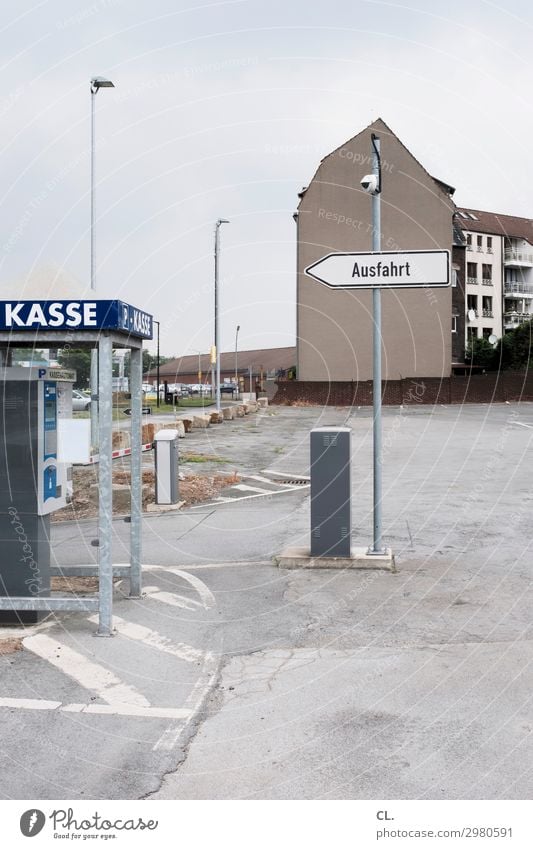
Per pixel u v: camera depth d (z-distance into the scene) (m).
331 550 7.47
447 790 3.42
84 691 4.53
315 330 47.00
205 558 8.03
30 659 5.05
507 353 53.75
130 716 4.19
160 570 7.52
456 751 3.76
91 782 3.52
